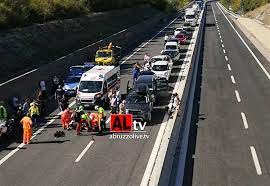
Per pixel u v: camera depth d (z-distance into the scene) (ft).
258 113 91.45
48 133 82.38
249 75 136.87
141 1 406.00
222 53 188.65
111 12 287.89
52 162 66.64
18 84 101.30
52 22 188.34
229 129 80.38
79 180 59.06
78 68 127.34
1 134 77.30
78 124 80.43
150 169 61.87
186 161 63.98
